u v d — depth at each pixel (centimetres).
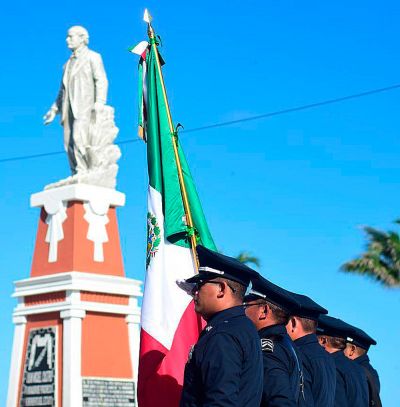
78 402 3347
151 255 1195
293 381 845
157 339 1145
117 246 3662
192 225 1203
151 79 1270
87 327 3459
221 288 825
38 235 3681
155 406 1125
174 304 1162
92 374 3422
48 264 3606
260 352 796
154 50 1281
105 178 3691
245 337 787
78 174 3650
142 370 1134
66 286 3456
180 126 1238
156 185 1222
